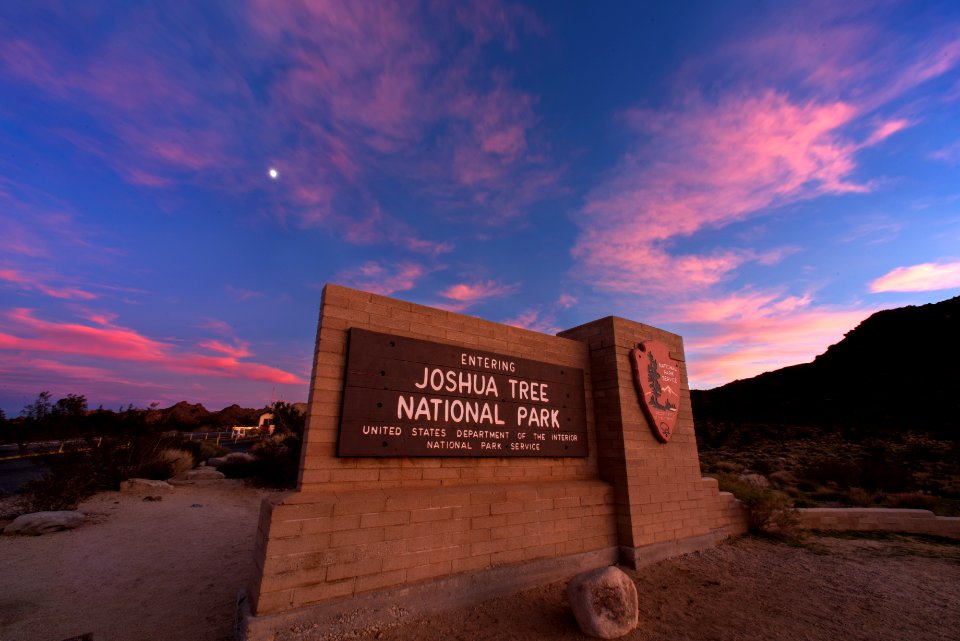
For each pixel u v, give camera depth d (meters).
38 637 4.19
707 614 5.18
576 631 4.61
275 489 12.91
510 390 6.64
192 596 5.34
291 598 4.11
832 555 7.92
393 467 5.23
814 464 23.53
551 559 6.01
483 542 5.48
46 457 10.59
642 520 7.12
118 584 5.60
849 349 76.94
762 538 9.02
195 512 9.68
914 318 76.50
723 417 60.66
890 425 42.28
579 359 7.92
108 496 10.79
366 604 4.46
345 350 5.21
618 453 7.30
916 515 10.30
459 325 6.37
